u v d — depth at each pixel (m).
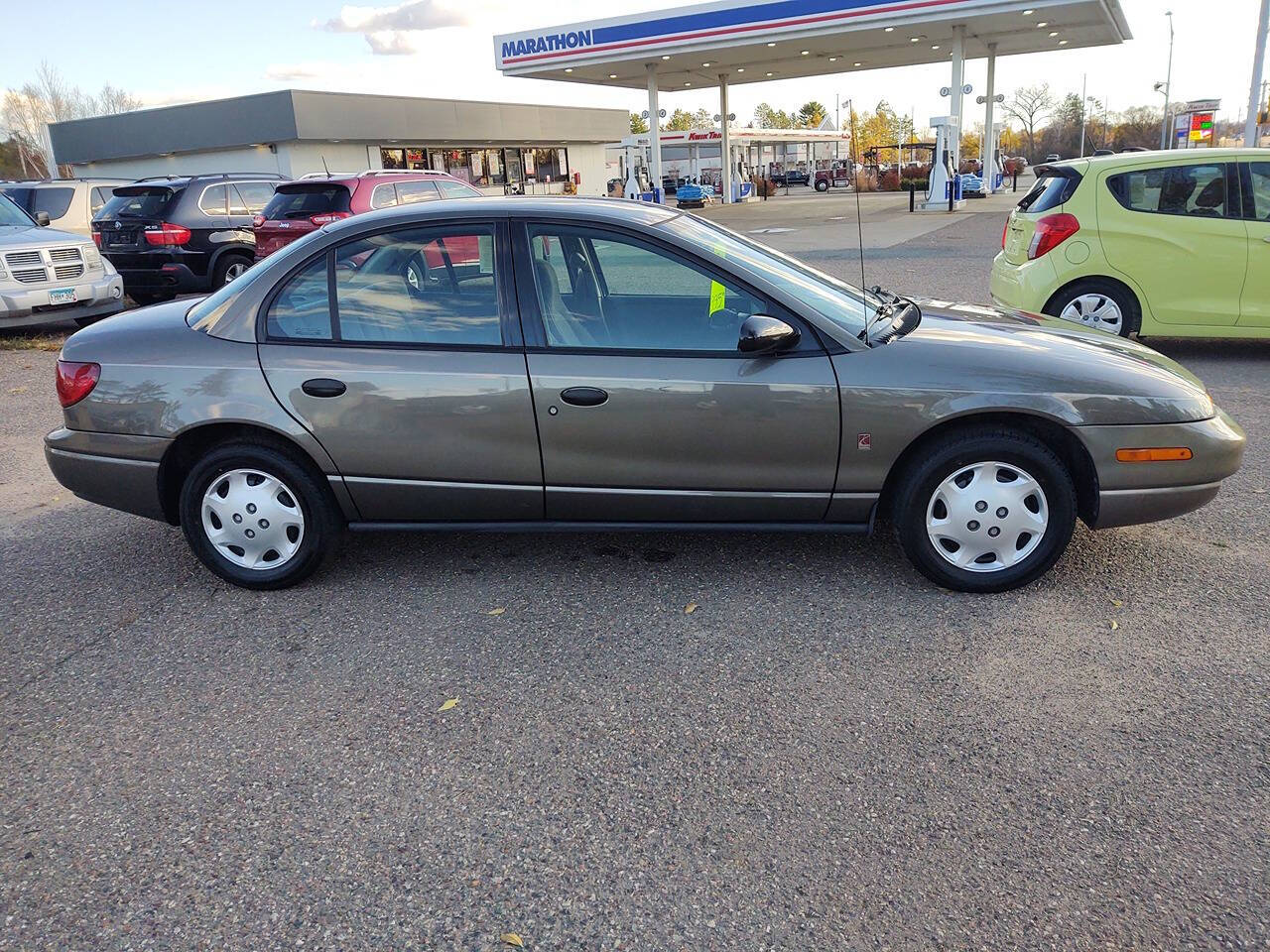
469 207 3.98
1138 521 3.82
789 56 34.06
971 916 2.30
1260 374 7.30
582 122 44.16
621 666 3.47
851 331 3.80
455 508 4.03
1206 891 2.35
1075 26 30.53
